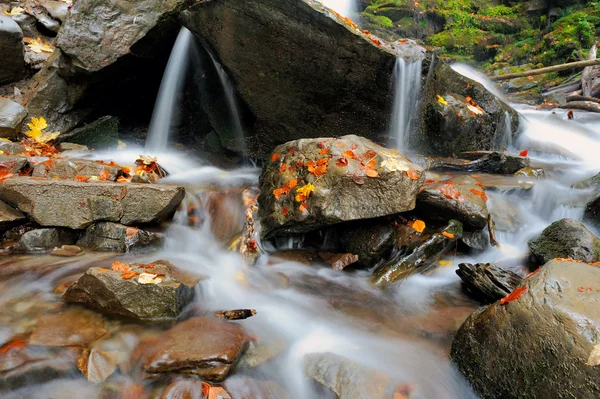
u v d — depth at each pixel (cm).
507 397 234
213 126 599
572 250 381
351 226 424
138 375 253
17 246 371
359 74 509
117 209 388
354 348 296
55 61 564
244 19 472
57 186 376
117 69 568
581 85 1240
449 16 1644
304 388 260
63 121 586
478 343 256
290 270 401
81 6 543
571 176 589
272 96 525
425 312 349
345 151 393
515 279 355
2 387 236
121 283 294
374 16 1551
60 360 253
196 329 290
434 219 429
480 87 667
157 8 545
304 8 462
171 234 423
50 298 316
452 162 578
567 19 1511
